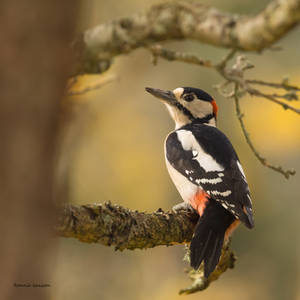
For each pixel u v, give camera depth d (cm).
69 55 423
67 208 720
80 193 2141
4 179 407
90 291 1906
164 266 2462
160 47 600
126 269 2030
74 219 728
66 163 708
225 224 1012
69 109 446
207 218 1009
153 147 2380
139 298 2047
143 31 531
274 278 2588
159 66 2452
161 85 2480
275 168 718
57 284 1795
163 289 2367
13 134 407
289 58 2448
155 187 2353
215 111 1342
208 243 980
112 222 777
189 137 1192
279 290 2586
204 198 1077
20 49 407
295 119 2327
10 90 406
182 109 1326
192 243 970
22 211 411
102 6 1598
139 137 2345
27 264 412
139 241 854
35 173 413
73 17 420
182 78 2488
